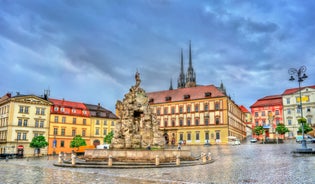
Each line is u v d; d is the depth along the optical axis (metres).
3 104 95.50
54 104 104.50
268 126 116.38
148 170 30.14
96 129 112.94
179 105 110.06
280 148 55.19
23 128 92.12
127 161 37.31
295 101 111.38
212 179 22.06
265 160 36.12
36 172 28.95
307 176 21.73
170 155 39.25
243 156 44.72
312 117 105.81
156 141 49.78
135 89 51.28
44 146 86.19
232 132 105.00
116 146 46.78
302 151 40.75
